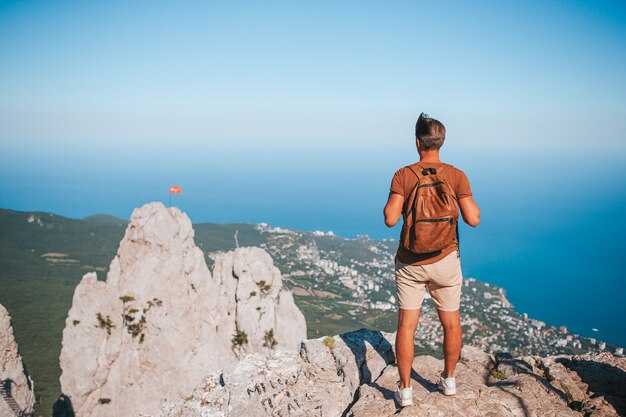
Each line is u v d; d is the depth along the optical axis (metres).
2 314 25.30
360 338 10.23
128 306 37.50
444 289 6.58
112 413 35.69
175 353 36.84
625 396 7.65
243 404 8.95
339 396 8.61
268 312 41.88
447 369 7.28
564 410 7.04
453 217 6.04
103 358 36.41
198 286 40.78
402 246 6.56
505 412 6.95
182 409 10.47
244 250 45.19
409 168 6.48
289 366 10.03
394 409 7.18
